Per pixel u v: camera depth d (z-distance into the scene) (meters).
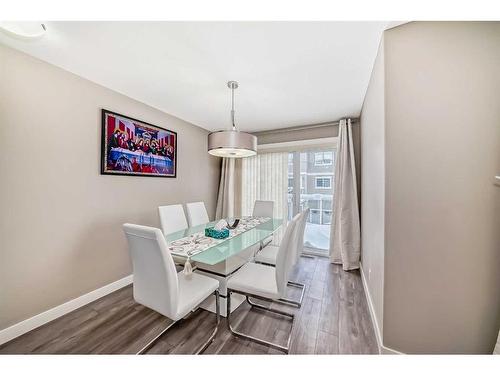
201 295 1.47
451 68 1.22
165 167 2.99
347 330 1.68
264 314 1.90
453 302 1.23
